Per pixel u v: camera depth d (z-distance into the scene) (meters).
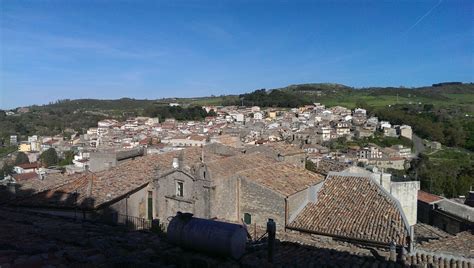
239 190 32.47
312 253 16.69
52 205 29.12
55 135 199.38
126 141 140.12
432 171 98.12
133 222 30.09
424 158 118.62
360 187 32.25
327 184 33.84
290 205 30.44
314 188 32.47
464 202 49.28
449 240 24.52
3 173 110.94
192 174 31.48
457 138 151.88
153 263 12.33
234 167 33.69
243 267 12.89
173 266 12.26
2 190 34.22
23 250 13.40
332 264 15.10
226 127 170.00
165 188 33.16
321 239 25.25
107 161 47.75
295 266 14.13
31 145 166.50
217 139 65.19
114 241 15.45
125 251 13.87
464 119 175.00
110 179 33.81
